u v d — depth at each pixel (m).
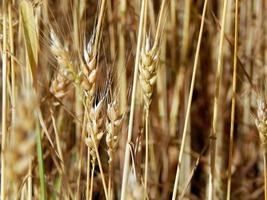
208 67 1.14
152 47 0.74
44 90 0.82
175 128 1.09
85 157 0.97
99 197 0.98
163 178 1.08
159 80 1.06
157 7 1.07
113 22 0.98
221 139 1.12
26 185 0.81
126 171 0.75
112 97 0.76
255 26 1.14
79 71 0.73
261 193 1.14
